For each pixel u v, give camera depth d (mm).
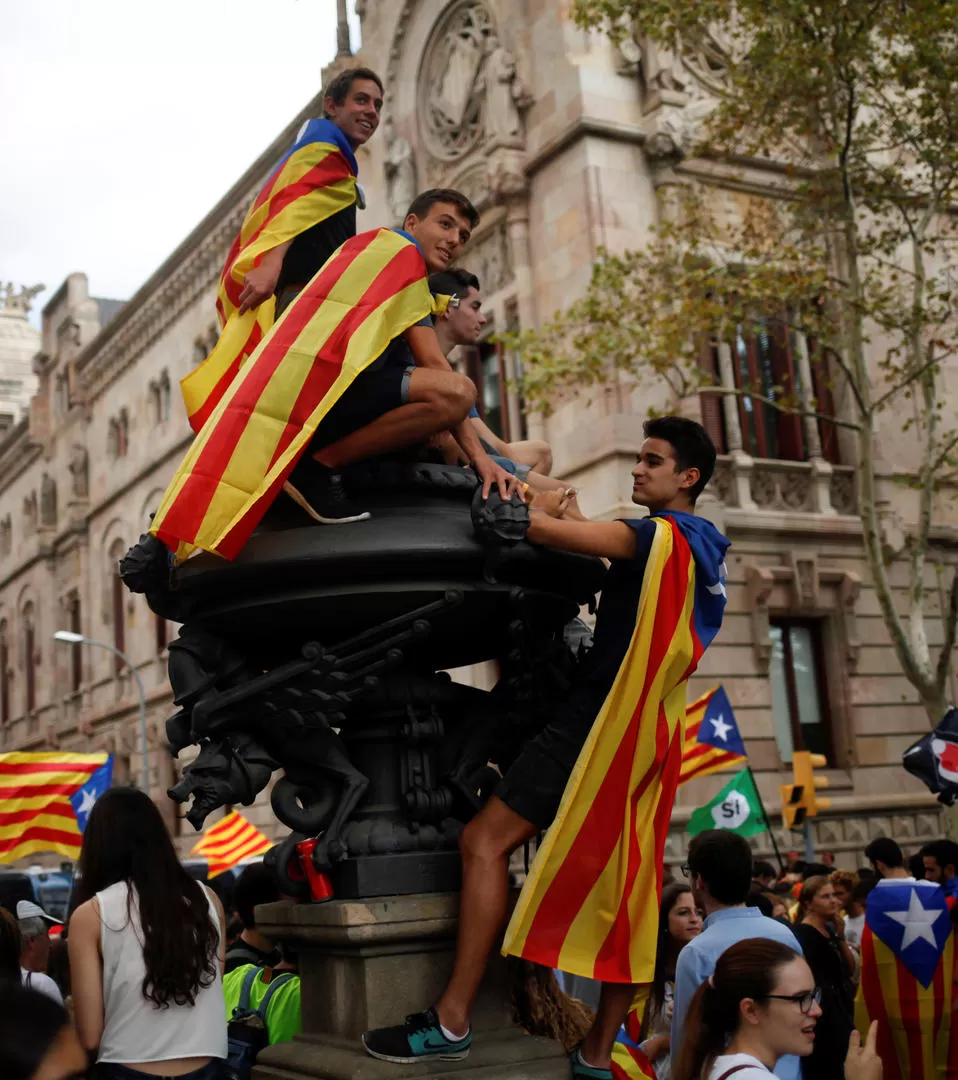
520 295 22141
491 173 22469
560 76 21500
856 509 22578
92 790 12125
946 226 23656
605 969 3463
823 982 5148
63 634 30297
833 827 21000
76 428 45562
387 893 3748
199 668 3791
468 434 3676
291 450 3492
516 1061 3590
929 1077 5965
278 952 6008
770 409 22500
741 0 15859
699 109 21406
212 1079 3596
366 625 3750
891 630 15875
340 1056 3539
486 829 3598
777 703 21547
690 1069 3439
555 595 3895
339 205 4035
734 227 19031
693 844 5059
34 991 1962
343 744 3926
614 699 3527
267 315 4152
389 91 25719
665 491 3867
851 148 18625
